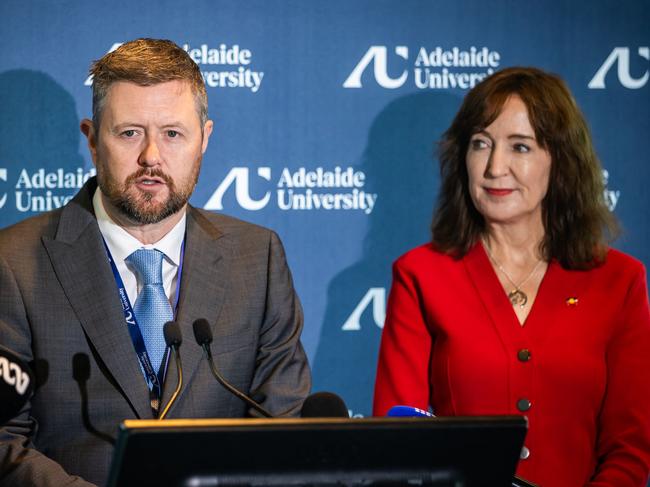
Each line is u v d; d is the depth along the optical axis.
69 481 2.27
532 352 3.17
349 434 1.56
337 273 4.03
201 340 2.33
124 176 2.51
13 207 3.79
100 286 2.62
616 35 4.17
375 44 4.01
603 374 3.16
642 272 3.27
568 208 3.27
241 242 2.90
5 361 1.90
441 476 1.62
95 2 3.81
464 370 3.19
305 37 3.96
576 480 3.13
